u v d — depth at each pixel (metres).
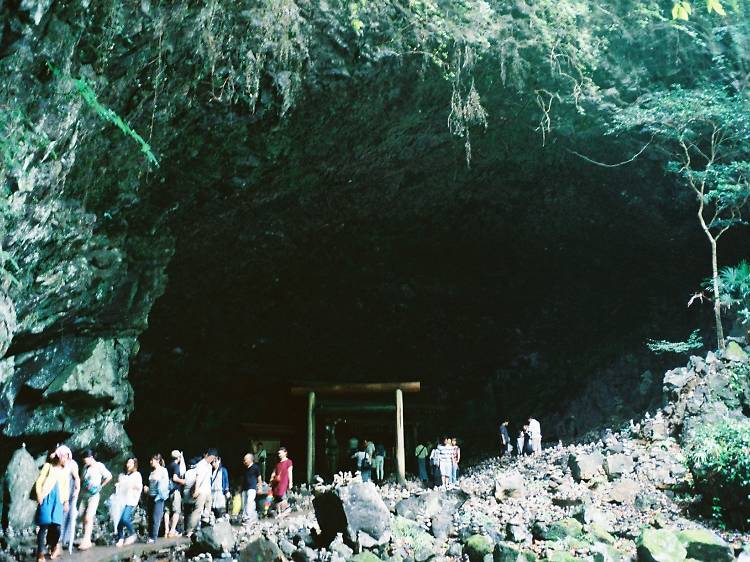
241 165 15.00
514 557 8.52
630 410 22.52
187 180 14.45
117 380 14.68
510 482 12.56
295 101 14.16
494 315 26.62
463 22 15.34
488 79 16.23
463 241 23.11
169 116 12.26
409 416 26.48
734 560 8.62
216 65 12.08
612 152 19.47
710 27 18.30
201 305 21.55
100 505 13.55
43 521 8.45
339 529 9.48
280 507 13.65
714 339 20.78
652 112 17.56
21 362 12.39
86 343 14.02
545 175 20.44
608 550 8.95
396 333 26.39
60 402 13.30
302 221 19.30
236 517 12.76
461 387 27.70
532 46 16.20
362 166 17.67
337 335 25.64
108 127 10.81
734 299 18.00
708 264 22.81
